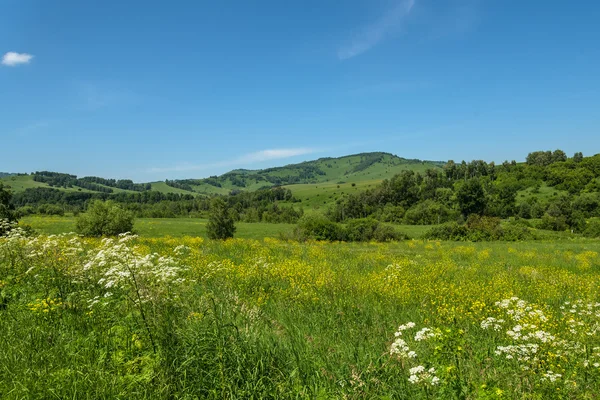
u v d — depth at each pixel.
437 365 4.37
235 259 16.02
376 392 4.05
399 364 4.51
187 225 58.88
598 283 12.85
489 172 149.75
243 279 10.04
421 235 48.25
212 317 5.34
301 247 25.77
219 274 10.33
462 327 7.00
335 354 5.10
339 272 13.43
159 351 4.39
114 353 4.54
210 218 36.56
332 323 6.99
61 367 4.27
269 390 4.01
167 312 5.14
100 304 5.80
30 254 8.49
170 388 3.93
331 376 4.35
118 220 32.22
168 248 18.28
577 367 4.80
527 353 4.67
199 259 12.97
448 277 14.55
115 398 3.73
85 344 4.80
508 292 10.76
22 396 3.71
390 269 14.65
